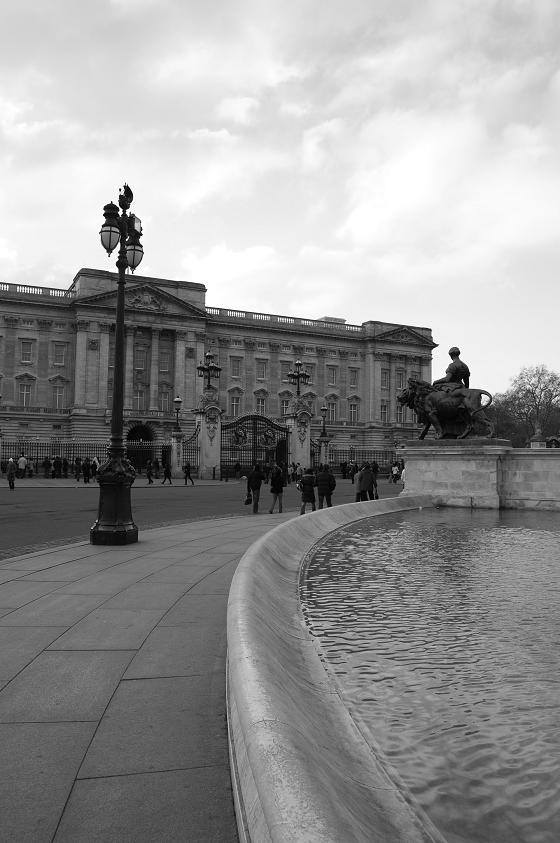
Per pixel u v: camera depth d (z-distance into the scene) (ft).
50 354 291.99
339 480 199.72
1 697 16.05
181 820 10.64
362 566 33.96
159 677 17.46
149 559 36.68
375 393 359.87
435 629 22.00
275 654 15.97
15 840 10.07
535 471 71.82
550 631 21.75
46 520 64.23
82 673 17.75
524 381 387.96
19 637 21.13
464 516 62.90
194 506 84.69
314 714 13.91
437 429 78.79
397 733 14.05
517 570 32.60
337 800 9.00
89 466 158.61
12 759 12.80
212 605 25.41
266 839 7.38
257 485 73.15
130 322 297.94
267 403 336.08
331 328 364.17
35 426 284.61
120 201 47.65
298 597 26.61
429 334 387.96
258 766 8.55
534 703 15.69
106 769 12.39
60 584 29.48
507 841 10.21
